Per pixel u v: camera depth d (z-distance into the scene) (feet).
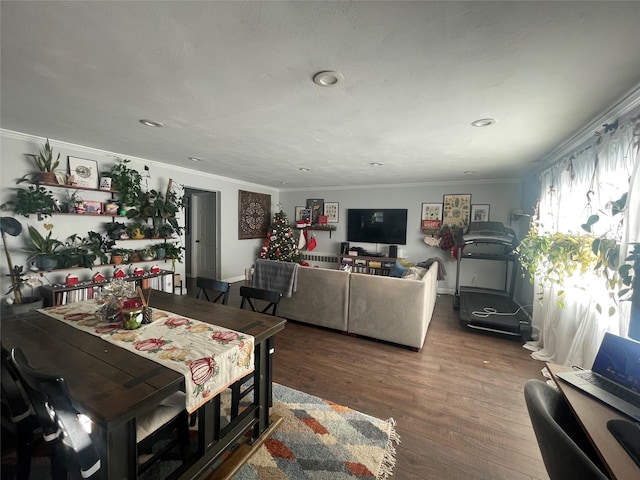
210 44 4.62
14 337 4.82
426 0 3.56
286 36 4.38
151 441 5.41
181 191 15.83
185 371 3.81
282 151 11.57
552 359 9.05
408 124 8.13
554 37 4.21
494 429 6.08
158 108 7.29
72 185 10.92
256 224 22.24
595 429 3.01
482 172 15.19
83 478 3.29
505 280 17.31
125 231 12.78
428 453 5.41
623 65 4.90
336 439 5.71
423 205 19.29
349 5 3.68
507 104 6.62
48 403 3.49
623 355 3.75
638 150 5.51
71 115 7.86
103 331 5.08
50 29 4.25
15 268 9.60
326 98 6.55
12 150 9.68
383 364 8.89
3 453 4.86
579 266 7.84
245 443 5.44
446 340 10.85
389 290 10.12
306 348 9.95
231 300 15.11
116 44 4.64
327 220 22.62
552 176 10.94
